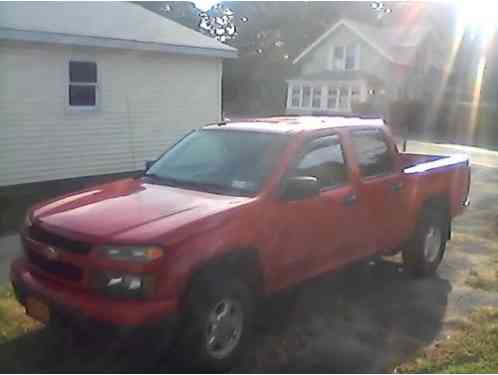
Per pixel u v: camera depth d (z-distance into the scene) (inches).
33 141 437.4
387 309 200.2
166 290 134.5
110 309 131.3
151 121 527.5
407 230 229.0
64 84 451.8
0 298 194.7
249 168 173.5
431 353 163.8
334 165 192.4
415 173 229.8
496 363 157.6
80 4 560.7
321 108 1521.9
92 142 482.0
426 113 1238.3
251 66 1961.1
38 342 162.6
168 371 148.6
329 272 189.9
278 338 172.9
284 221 165.6
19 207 360.8
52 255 144.4
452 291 223.0
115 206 156.5
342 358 160.1
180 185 176.4
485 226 343.9
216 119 591.5
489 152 834.8
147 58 510.9
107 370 148.2
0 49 403.5
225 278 149.8
